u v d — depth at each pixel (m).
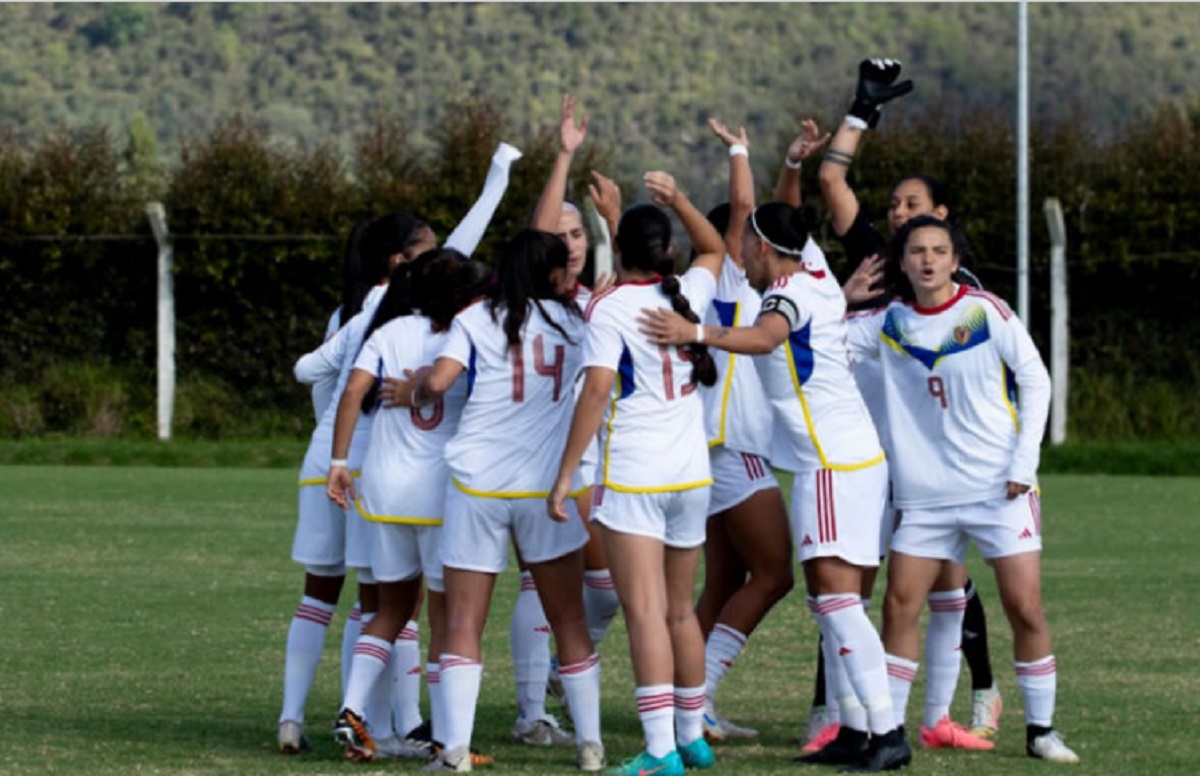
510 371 22.02
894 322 22.92
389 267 25.06
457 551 22.06
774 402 22.48
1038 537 22.88
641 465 21.36
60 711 25.53
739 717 26.31
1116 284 88.31
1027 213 85.56
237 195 88.62
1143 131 93.38
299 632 23.62
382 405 22.95
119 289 89.62
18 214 88.50
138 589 39.16
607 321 21.23
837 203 25.86
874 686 22.02
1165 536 52.38
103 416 89.00
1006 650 32.69
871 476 22.31
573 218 25.19
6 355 89.62
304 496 24.20
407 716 24.36
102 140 91.19
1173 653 31.52
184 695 27.05
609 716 26.42
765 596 24.67
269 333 89.88
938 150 91.25
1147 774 21.72
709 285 23.00
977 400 22.55
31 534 50.41
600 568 25.59
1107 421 87.38
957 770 21.98
